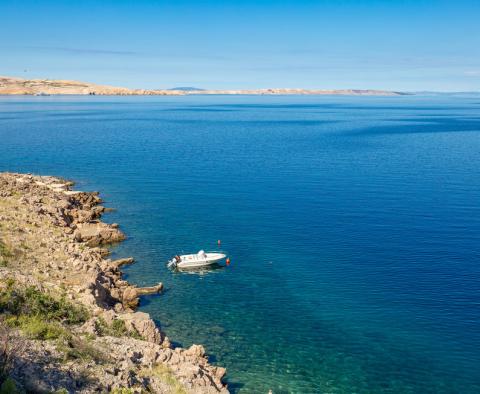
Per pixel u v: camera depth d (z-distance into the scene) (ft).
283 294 180.75
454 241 227.40
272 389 127.44
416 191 323.16
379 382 131.44
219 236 241.55
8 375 89.51
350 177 372.99
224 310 169.17
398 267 200.23
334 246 225.35
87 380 101.19
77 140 602.44
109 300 164.76
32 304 128.26
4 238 179.22
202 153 502.79
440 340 149.79
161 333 147.23
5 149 515.09
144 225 258.78
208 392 114.52
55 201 258.37
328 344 148.56
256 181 362.12
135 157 473.26
